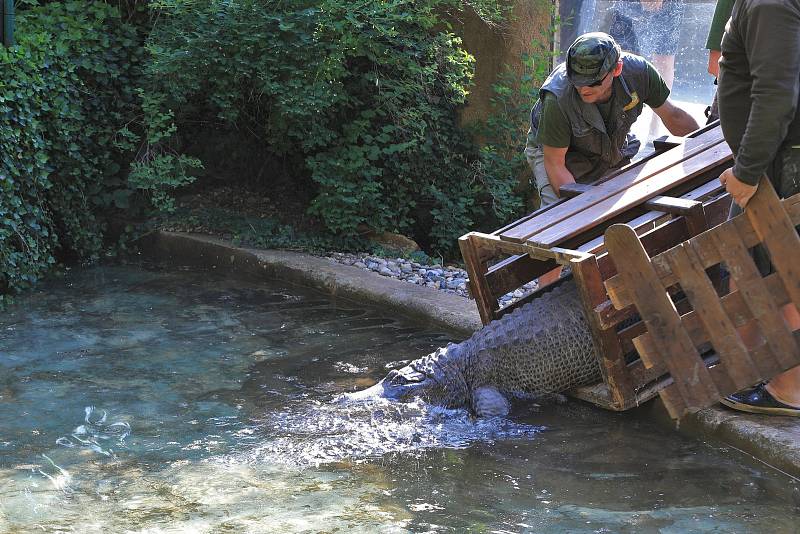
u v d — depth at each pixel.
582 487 3.76
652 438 4.32
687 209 4.40
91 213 8.81
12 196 7.33
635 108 5.48
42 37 7.81
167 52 8.41
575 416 4.65
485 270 5.27
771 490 3.70
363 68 9.27
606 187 5.06
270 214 9.40
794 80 3.56
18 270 7.29
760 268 4.12
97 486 3.76
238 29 8.55
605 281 4.12
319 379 5.15
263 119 9.45
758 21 3.55
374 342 5.91
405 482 3.82
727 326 3.99
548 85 5.36
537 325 4.87
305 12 8.35
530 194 10.02
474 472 3.93
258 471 3.93
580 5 10.65
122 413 4.61
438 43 9.14
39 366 5.36
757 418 4.17
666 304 4.03
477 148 9.86
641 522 3.43
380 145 9.30
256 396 4.87
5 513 3.50
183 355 5.59
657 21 10.36
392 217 9.41
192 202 9.46
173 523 3.42
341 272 7.43
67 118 8.30
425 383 4.78
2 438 4.28
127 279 7.77
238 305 6.89
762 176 3.78
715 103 5.59
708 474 3.88
